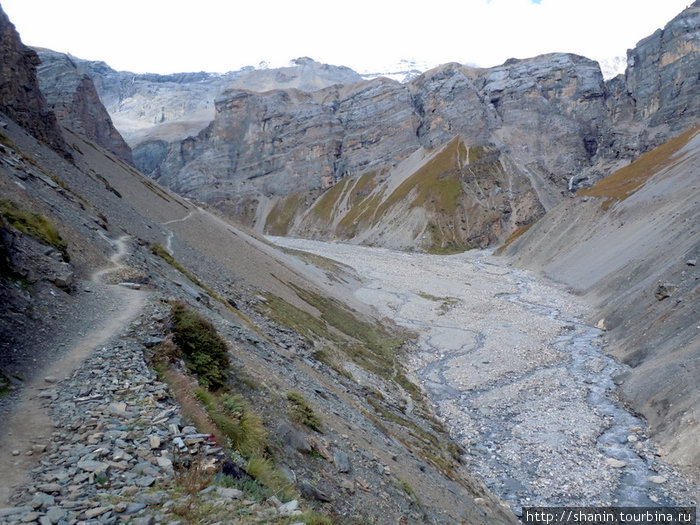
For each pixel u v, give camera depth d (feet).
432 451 87.71
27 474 25.34
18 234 62.64
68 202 111.14
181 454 30.27
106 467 26.71
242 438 37.76
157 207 218.59
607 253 284.00
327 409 67.82
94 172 210.18
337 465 48.67
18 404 33.01
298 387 69.10
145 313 56.03
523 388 136.56
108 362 41.86
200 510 24.89
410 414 110.32
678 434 94.99
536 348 176.76
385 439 74.02
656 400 109.50
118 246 100.32
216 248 196.24
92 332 48.80
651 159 380.17
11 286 49.21
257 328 103.30
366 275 401.90
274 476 35.06
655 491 82.64
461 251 620.08
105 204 152.25
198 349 52.19
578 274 297.94
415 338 206.80
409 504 51.37
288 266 257.96
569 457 96.27
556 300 266.77
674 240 206.80
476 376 151.02
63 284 59.36
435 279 380.78
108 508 23.09
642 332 154.20
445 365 165.99
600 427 108.27
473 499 71.67
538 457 97.25
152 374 41.47
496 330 212.43
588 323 208.33
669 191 277.03
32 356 40.81
